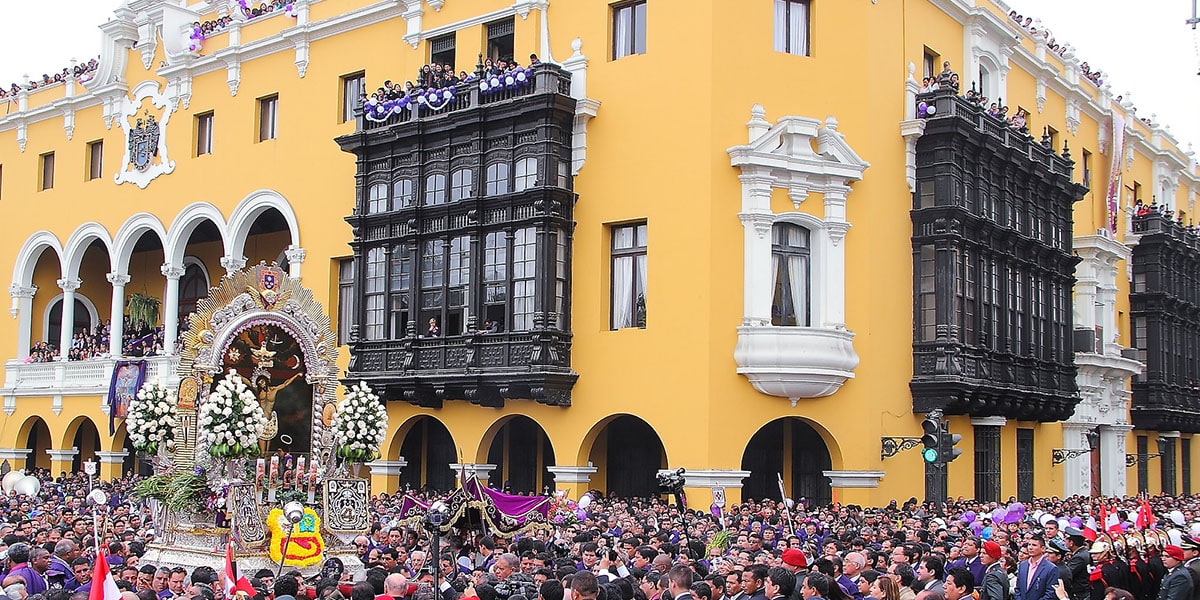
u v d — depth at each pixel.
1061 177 40.22
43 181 49.72
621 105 32.72
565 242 32.84
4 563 16.33
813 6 33.06
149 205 44.62
